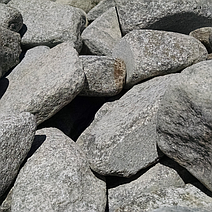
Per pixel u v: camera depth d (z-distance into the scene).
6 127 0.64
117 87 0.86
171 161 0.73
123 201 0.70
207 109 0.59
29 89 0.81
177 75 0.65
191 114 0.62
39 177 0.64
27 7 1.21
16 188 0.65
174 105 0.64
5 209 0.66
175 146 0.67
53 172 0.64
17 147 0.66
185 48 0.89
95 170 0.69
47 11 1.17
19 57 1.10
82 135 0.86
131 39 0.90
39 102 0.76
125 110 0.79
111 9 1.20
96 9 1.31
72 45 0.91
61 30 1.11
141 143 0.70
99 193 0.66
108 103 0.91
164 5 1.01
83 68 0.81
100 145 0.69
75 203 0.62
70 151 0.69
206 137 0.61
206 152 0.62
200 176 0.64
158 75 0.89
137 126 0.69
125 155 0.69
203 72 0.61
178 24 1.07
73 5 1.41
